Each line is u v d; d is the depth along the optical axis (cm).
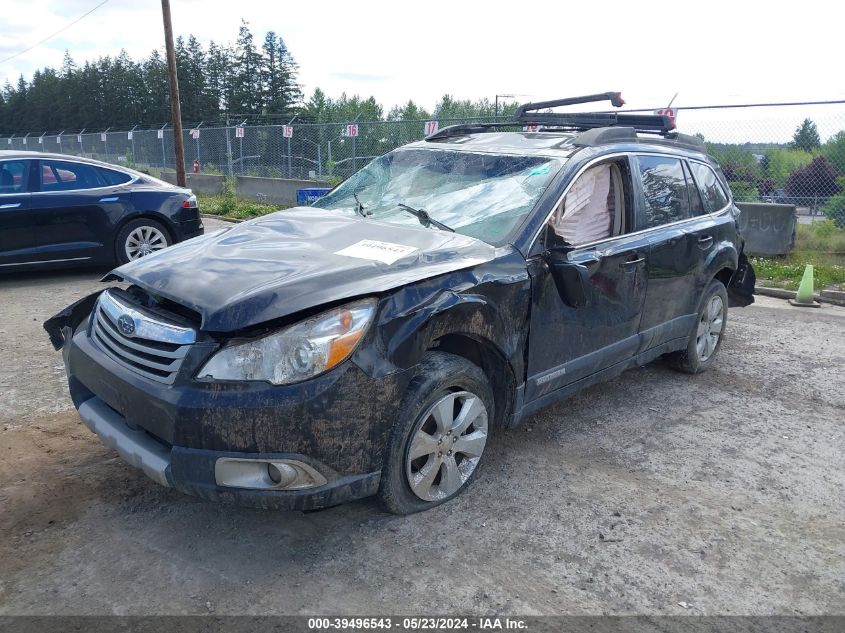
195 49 7362
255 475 274
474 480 371
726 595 288
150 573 287
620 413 477
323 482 282
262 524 324
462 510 342
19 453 384
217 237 372
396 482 311
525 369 366
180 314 299
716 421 470
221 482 271
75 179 835
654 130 534
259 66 7056
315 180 1731
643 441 433
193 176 2148
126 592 275
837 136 1125
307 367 271
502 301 338
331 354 275
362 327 284
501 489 364
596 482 377
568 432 442
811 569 308
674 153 506
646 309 454
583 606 277
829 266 998
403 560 301
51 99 8762
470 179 418
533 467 391
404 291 300
